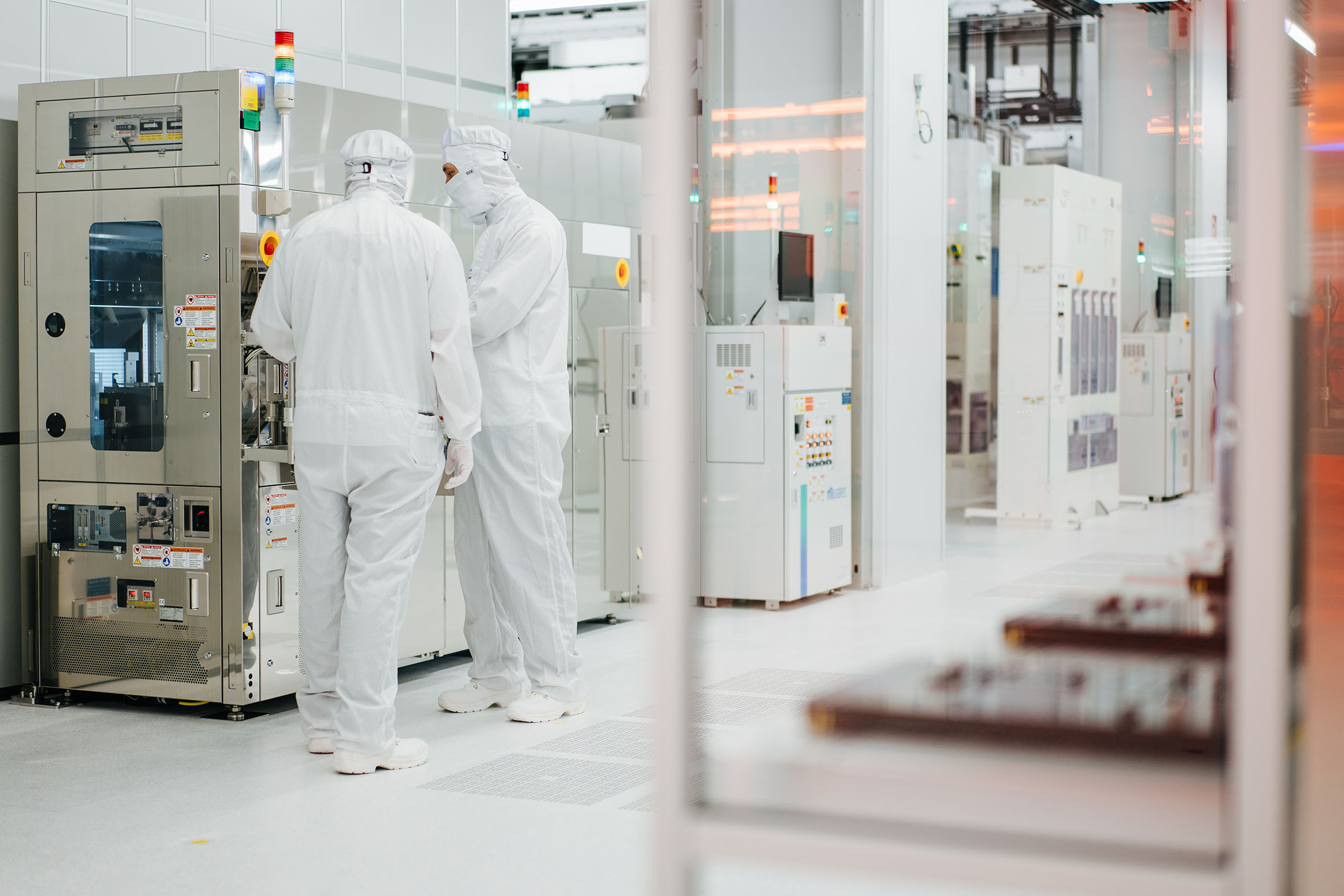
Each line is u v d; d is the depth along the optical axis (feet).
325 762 11.07
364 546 10.73
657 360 4.75
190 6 15.65
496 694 12.92
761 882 6.04
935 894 5.91
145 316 12.73
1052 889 4.42
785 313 17.67
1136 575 10.89
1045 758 6.89
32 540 13.24
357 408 10.59
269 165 12.43
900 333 18.28
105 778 10.64
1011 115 19.07
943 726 8.07
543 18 42.88
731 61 17.71
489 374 12.00
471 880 8.31
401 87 18.89
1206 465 11.23
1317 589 4.12
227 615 12.41
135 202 12.62
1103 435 13.21
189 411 12.48
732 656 10.98
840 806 5.07
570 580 12.50
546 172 15.88
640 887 8.16
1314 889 4.16
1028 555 14.20
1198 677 8.63
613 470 17.25
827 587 16.05
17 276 13.62
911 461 17.99
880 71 17.93
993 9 18.94
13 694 13.69
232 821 9.52
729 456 16.20
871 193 18.13
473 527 12.65
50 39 14.07
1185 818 5.36
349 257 10.65
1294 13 4.07
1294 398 4.10
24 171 13.15
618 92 42.65
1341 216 4.07
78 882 8.32
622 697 13.38
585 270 16.62
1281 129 4.07
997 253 16.94
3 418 13.48
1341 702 4.12
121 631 12.92
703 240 17.93
